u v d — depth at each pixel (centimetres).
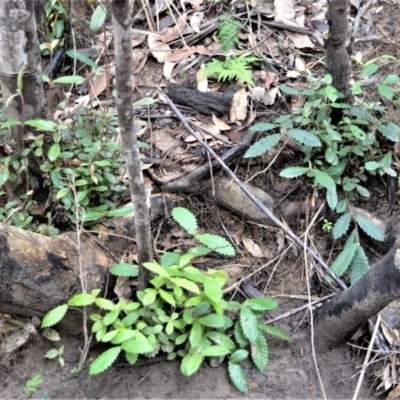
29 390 116
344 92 135
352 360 125
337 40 128
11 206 122
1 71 120
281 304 130
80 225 122
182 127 143
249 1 160
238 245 135
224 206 137
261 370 120
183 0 162
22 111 120
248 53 152
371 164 132
